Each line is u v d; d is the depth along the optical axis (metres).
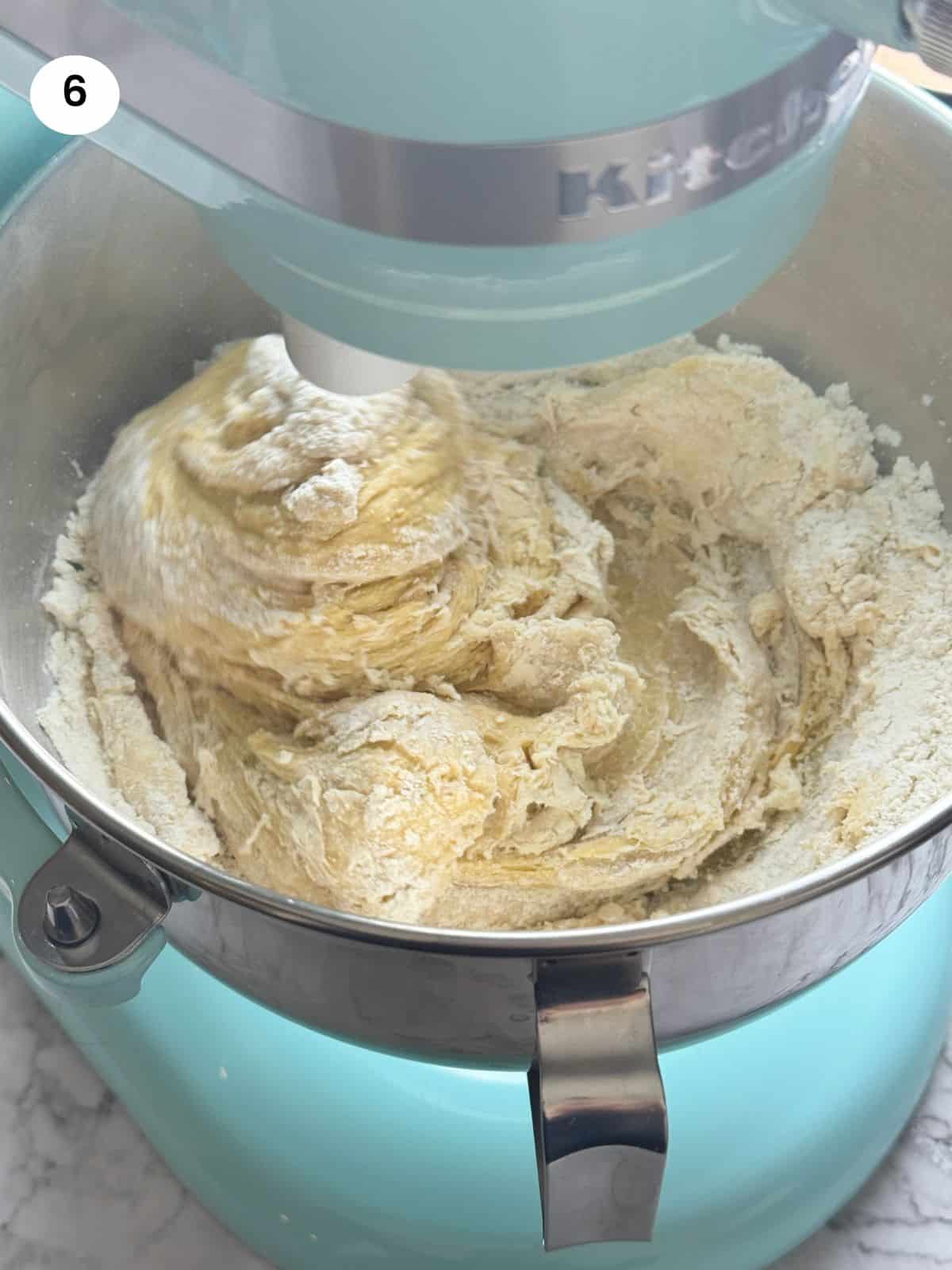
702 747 0.44
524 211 0.22
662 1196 0.38
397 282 0.23
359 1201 0.38
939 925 0.43
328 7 0.21
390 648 0.43
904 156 0.41
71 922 0.30
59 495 0.45
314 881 0.39
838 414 0.47
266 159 0.23
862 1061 0.40
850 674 0.44
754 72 0.22
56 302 0.42
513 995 0.29
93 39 0.24
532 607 0.45
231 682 0.43
